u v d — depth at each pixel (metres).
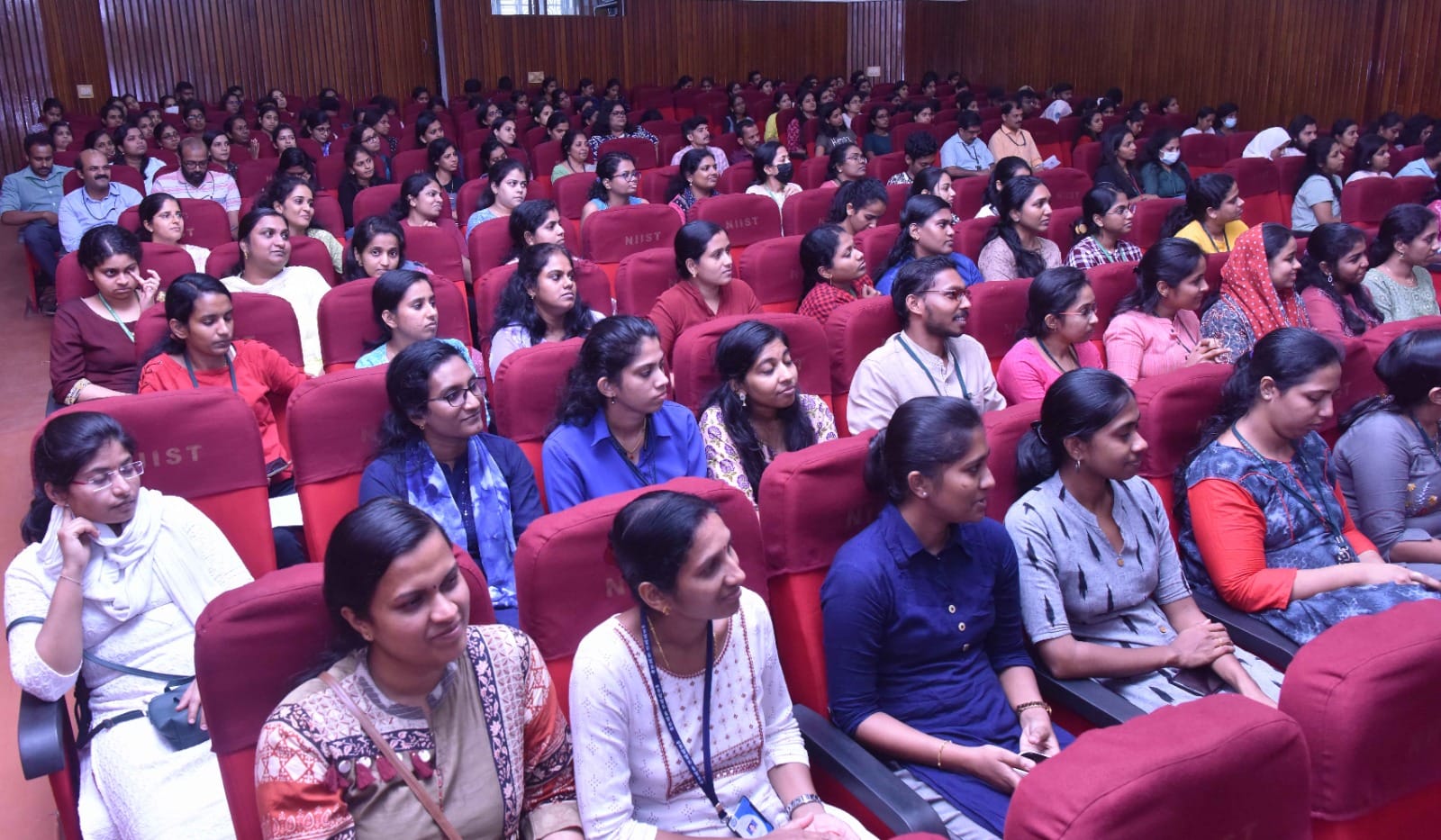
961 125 8.72
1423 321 3.04
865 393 3.08
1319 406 2.28
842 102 11.23
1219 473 2.34
